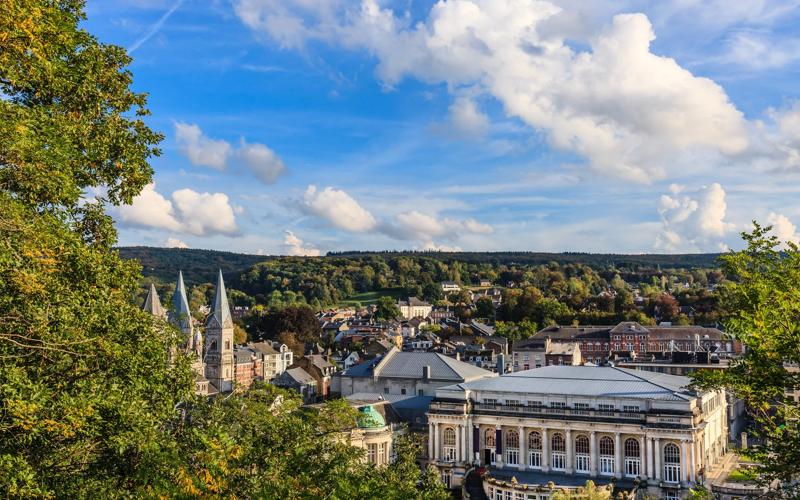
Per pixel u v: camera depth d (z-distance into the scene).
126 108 53.72
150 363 46.34
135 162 52.06
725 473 141.12
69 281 43.03
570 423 141.50
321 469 46.50
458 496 143.25
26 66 42.62
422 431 164.25
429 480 100.06
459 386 156.50
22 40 40.53
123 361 43.03
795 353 42.06
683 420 131.88
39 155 39.06
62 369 40.75
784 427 43.06
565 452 142.62
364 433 142.50
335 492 43.91
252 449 47.12
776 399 45.03
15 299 37.97
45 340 38.31
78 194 43.47
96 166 50.62
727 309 51.50
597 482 136.50
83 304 42.22
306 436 55.50
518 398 148.75
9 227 36.47
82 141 47.12
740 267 49.84
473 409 152.12
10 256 35.53
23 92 46.19
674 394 136.75
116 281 49.16
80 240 45.47
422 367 184.62
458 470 149.38
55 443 39.38
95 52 49.50
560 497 111.38
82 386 40.00
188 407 69.50
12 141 36.53
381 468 85.88
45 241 38.91
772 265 48.94
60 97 47.84
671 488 131.12
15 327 38.38
